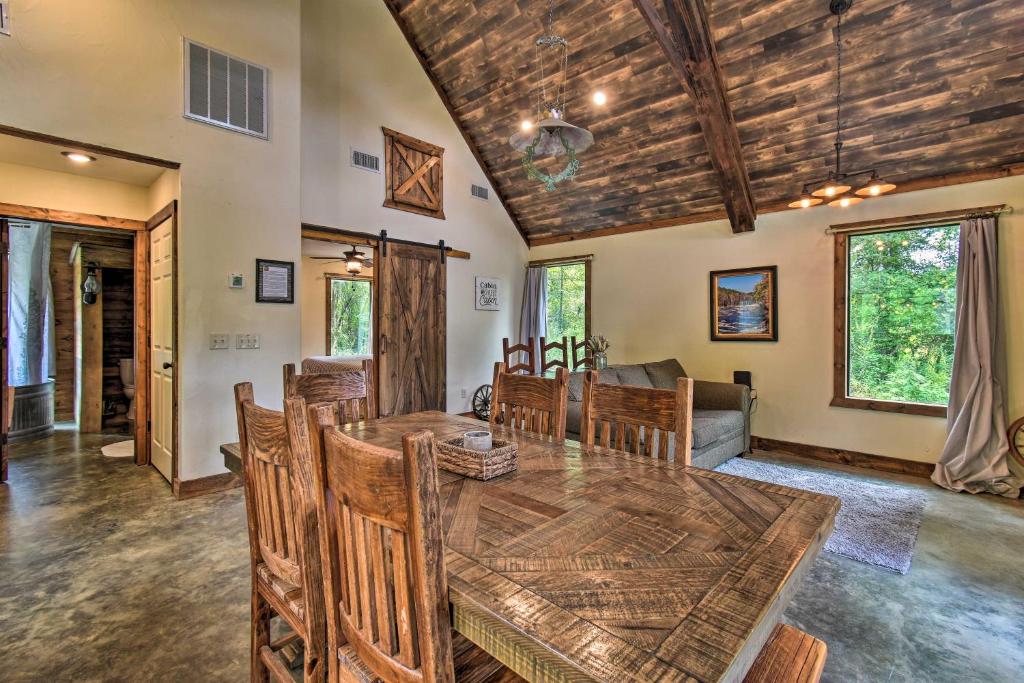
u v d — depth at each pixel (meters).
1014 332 3.55
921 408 3.93
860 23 3.20
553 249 6.55
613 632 0.74
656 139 4.62
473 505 1.25
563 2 3.94
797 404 4.57
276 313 3.66
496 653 0.79
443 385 5.59
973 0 2.89
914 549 2.64
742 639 0.72
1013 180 3.55
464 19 4.57
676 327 5.41
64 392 5.70
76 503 3.15
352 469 0.88
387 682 0.88
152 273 3.81
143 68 3.03
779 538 1.07
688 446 1.65
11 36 2.60
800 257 4.55
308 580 1.12
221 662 1.73
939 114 3.48
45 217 3.38
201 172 3.28
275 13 3.66
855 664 1.76
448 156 5.62
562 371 2.08
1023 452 3.51
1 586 2.19
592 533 1.09
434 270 5.48
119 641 1.83
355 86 4.72
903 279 4.08
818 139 3.99
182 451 3.24
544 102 4.83
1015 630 1.95
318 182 4.44
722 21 3.50
